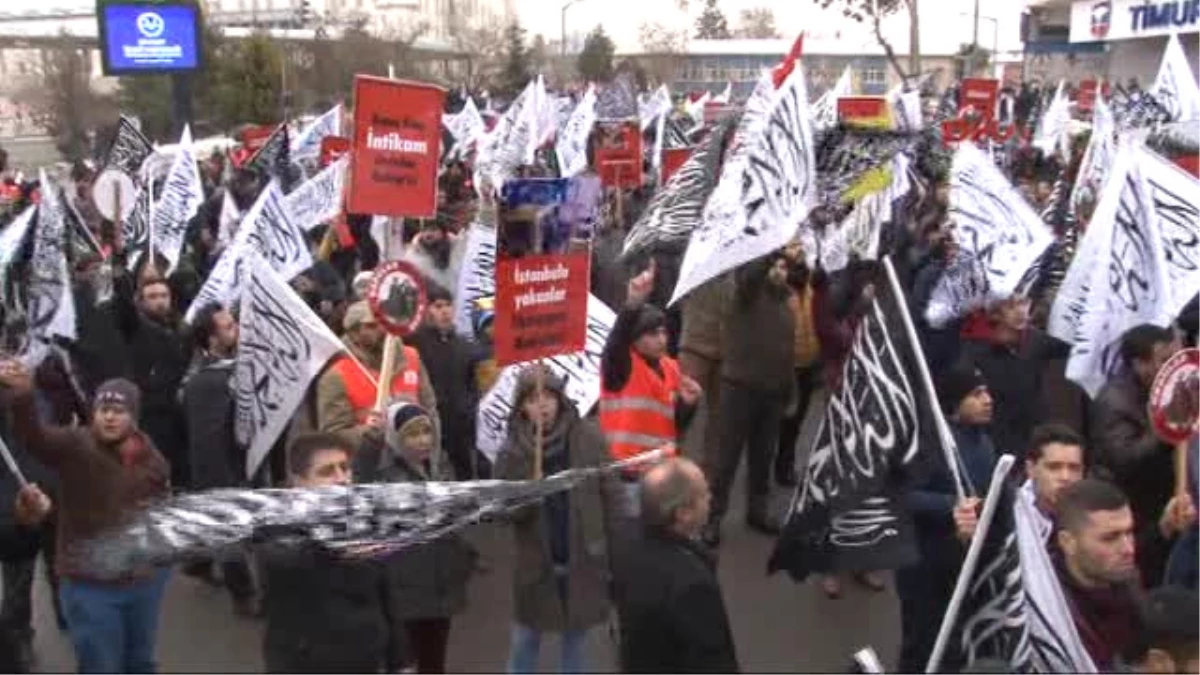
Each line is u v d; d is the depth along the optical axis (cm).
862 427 466
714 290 773
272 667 398
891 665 573
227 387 674
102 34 2828
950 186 912
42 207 793
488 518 475
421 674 511
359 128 739
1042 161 1712
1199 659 387
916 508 484
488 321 826
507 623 598
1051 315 700
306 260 901
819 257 1014
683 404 680
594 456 524
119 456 518
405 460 517
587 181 541
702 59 6869
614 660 458
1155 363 586
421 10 7669
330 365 639
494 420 726
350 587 402
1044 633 366
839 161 1094
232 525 455
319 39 4528
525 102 1669
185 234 1236
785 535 489
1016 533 374
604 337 738
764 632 621
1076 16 4219
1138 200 652
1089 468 640
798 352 842
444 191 1596
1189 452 561
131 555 473
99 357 774
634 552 399
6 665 461
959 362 702
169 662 582
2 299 771
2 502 589
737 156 679
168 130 3884
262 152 1582
